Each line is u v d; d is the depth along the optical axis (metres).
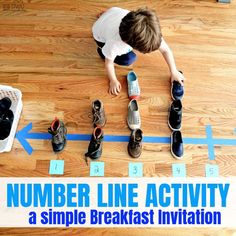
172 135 2.05
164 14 2.49
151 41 1.69
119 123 2.10
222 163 2.03
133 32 1.67
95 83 2.22
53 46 2.33
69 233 1.84
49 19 2.42
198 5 2.53
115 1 2.52
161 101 2.18
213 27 2.45
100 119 2.03
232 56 2.35
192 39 2.40
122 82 2.23
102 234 1.84
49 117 2.11
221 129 2.12
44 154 2.01
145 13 1.70
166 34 2.41
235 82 2.27
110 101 2.17
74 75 2.24
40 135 2.06
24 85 2.19
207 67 2.30
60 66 2.26
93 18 2.46
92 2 2.51
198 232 1.86
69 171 1.98
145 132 2.08
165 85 2.23
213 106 2.18
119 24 1.87
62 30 2.39
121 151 2.03
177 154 2.00
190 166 2.01
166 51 2.02
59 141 1.96
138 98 2.18
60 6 2.47
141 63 2.29
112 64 2.02
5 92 2.07
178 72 2.18
